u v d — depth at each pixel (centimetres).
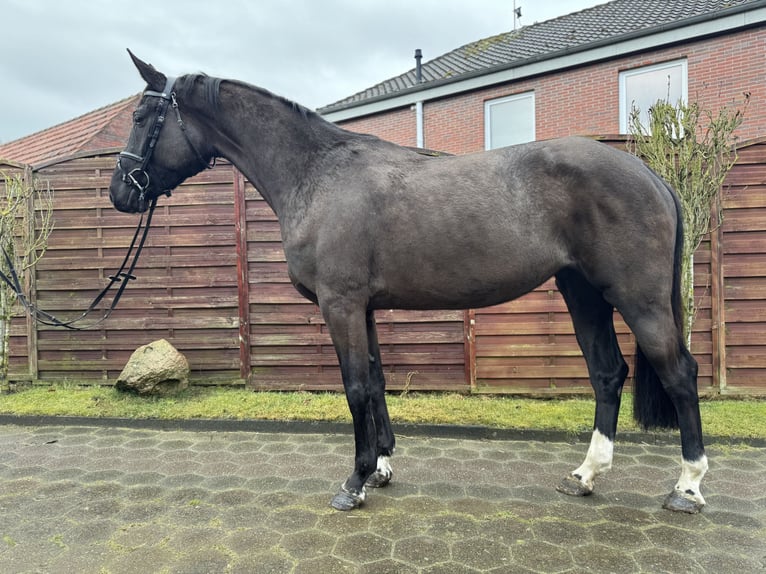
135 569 180
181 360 421
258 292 432
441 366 417
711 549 190
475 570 178
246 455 303
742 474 262
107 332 452
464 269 209
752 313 385
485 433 331
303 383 429
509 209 204
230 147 247
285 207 232
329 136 233
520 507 228
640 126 376
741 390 385
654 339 202
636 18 906
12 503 237
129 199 248
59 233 452
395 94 1019
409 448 312
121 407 384
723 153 361
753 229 380
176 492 248
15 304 457
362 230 212
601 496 239
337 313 215
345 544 196
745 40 705
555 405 376
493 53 1052
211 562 184
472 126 954
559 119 861
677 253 216
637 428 323
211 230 439
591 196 201
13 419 373
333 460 293
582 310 244
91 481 264
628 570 177
